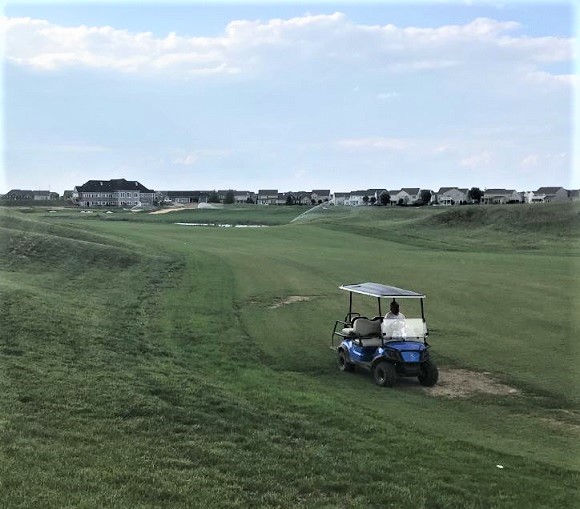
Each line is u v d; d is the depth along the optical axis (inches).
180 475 281.4
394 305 530.9
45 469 271.6
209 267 1128.2
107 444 310.3
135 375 450.0
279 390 459.5
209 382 462.0
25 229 1295.5
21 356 461.4
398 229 2443.4
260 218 3683.6
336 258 1365.7
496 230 2368.4
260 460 309.1
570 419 427.8
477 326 709.9
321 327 698.8
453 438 377.1
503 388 496.4
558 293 930.7
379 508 267.3
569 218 2409.0
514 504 281.7
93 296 782.5
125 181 6614.2
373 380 520.1
